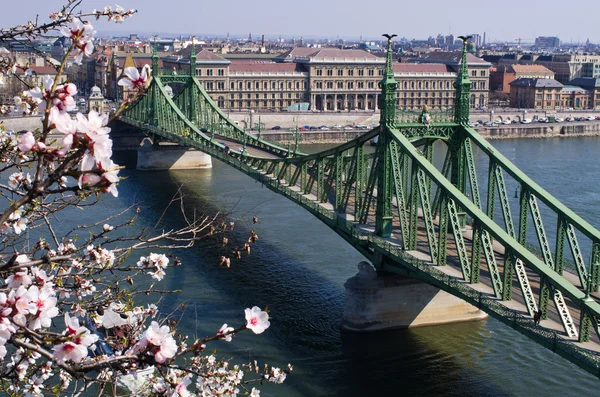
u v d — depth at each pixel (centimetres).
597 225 11656
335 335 7119
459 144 7612
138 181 15450
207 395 2311
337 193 8556
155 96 16938
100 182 1391
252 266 9056
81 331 1390
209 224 2742
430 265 6650
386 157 7419
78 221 10362
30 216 2211
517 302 5822
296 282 8506
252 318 1627
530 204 6850
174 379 1783
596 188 14612
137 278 7988
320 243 10125
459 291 5972
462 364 6556
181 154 17150
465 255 6306
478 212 6050
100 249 2195
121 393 3806
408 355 6744
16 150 2114
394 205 8975
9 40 2097
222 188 14538
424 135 7481
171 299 7706
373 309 7212
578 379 6241
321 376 6281
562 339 4997
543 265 5400
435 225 8150
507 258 5738
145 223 10900
